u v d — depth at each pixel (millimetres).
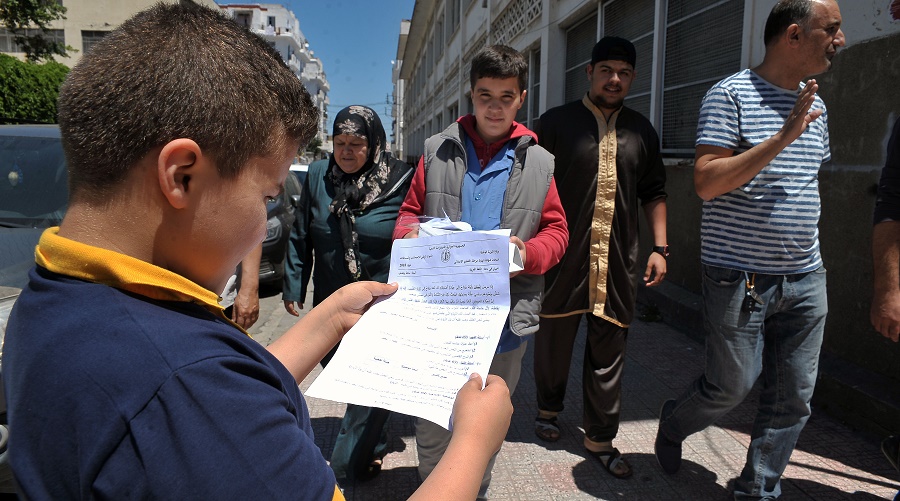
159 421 643
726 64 4789
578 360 4438
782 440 2371
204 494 644
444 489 847
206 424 658
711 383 2434
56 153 3604
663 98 5824
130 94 693
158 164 700
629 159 2791
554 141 2889
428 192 2258
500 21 11289
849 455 2959
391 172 2654
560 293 2875
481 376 1104
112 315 682
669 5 5695
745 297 2289
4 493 1963
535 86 9414
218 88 722
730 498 2639
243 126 740
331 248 2617
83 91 708
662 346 4605
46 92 12867
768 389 2418
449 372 1169
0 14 15289
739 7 4609
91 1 22500
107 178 716
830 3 2178
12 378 700
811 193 2279
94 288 708
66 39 22609
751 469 2439
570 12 7746
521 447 3096
